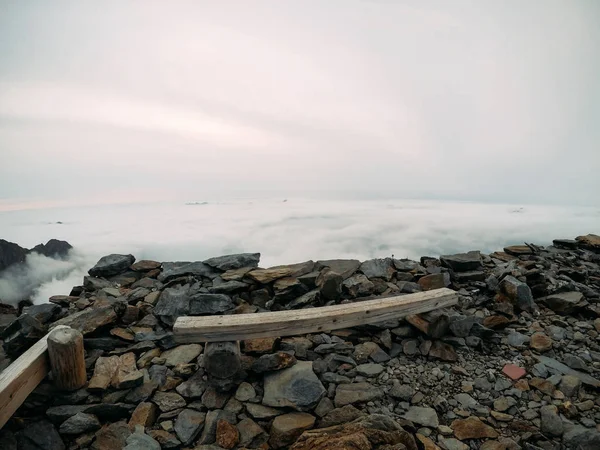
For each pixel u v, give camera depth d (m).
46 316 4.48
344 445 2.56
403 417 3.20
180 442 2.96
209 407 3.30
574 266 6.56
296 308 4.95
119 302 4.56
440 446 2.92
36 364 3.12
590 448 2.76
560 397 3.39
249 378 3.64
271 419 3.16
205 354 3.43
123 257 6.26
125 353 3.98
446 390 3.57
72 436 3.06
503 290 5.27
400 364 3.95
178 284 5.53
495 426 3.13
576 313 4.97
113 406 3.21
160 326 4.56
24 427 3.08
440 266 6.39
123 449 2.76
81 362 3.34
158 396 3.42
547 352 4.14
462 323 4.34
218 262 5.99
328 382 3.61
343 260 6.26
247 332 3.56
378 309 4.10
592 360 4.00
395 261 6.49
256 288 5.35
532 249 7.23
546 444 2.91
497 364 3.95
